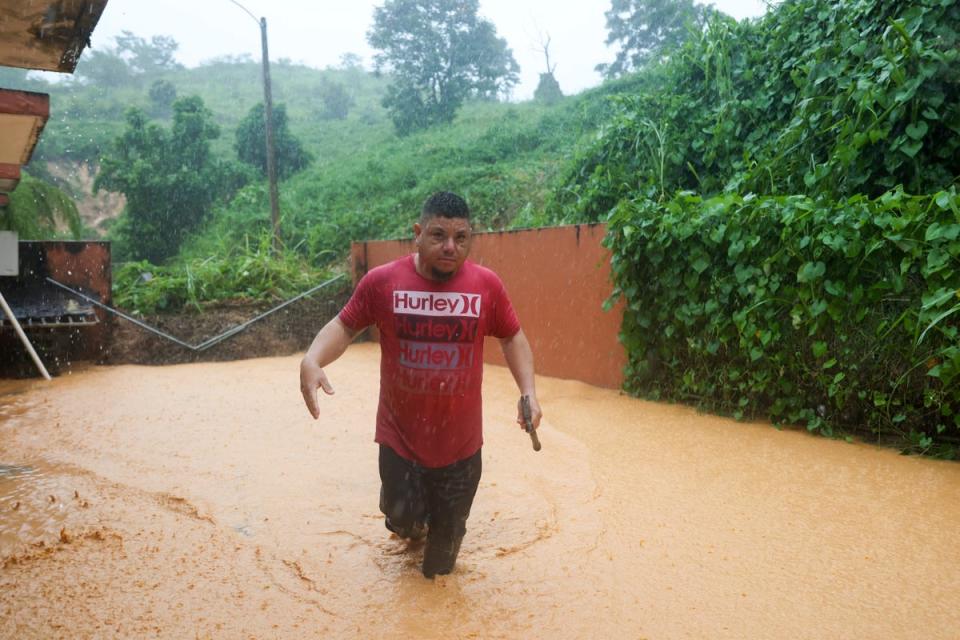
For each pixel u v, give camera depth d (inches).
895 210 215.0
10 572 136.1
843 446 216.2
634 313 289.4
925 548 141.3
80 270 425.4
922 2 256.2
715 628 112.3
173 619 117.3
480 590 127.4
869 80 262.7
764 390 247.3
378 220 834.8
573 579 131.2
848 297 216.5
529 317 367.2
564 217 434.9
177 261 1021.2
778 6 364.8
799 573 131.5
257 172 1238.9
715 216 252.8
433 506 128.6
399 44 1685.5
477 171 854.5
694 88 402.3
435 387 123.9
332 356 122.8
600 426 251.1
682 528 155.1
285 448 230.1
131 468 210.1
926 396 200.2
